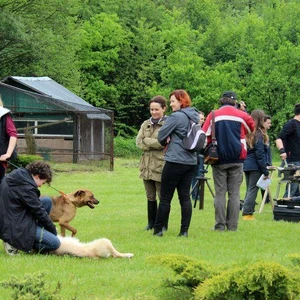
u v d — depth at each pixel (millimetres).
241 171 12484
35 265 8820
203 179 16078
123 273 8414
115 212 15469
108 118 34031
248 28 58625
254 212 15656
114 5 63125
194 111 11586
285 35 56781
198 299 5711
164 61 58188
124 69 58500
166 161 11508
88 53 57000
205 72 52312
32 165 9703
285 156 15211
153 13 64938
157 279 8062
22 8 49312
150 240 11250
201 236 11742
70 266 8789
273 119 48344
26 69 50281
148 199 12617
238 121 12258
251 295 5637
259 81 48906
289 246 10969
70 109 33812
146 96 57375
